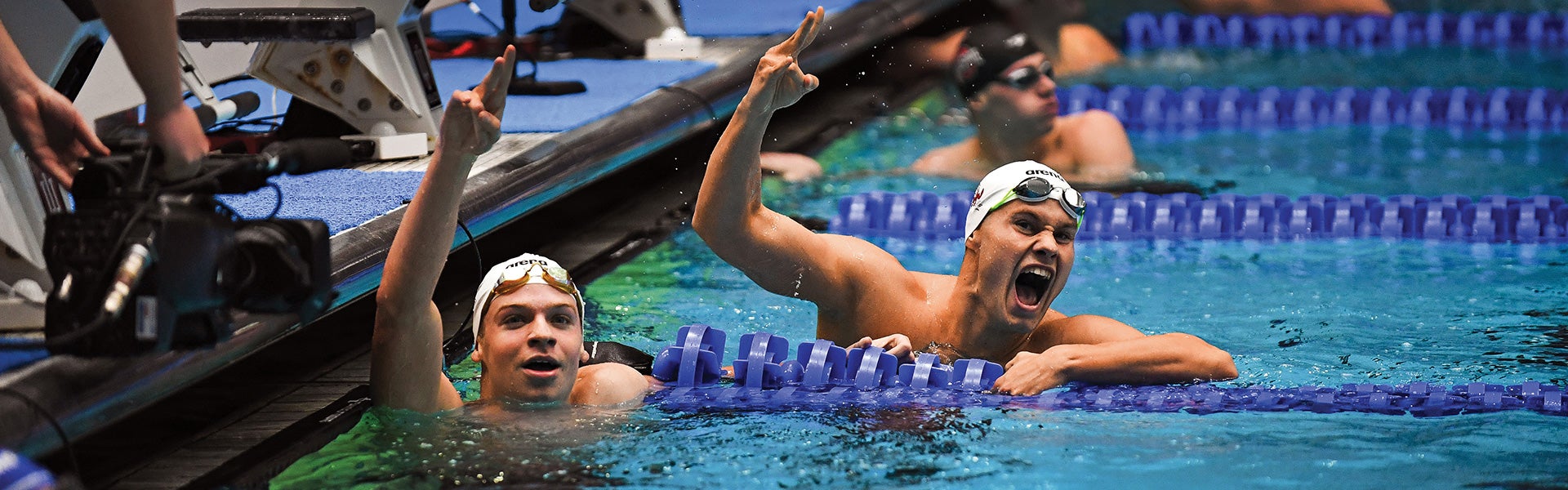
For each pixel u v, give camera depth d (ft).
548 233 66.74
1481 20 128.88
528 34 93.76
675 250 64.28
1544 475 32.24
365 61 58.13
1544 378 42.01
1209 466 32.91
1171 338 41.91
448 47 87.76
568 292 38.58
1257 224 67.67
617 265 61.41
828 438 34.96
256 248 29.19
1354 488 31.42
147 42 28.48
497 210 53.78
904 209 69.41
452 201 34.14
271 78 58.39
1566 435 35.45
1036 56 78.13
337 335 47.01
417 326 35.83
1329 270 59.06
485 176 55.67
